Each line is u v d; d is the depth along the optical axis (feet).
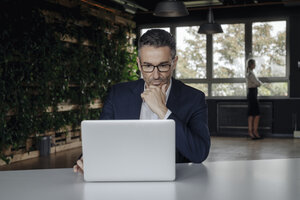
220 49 30.86
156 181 5.13
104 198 4.39
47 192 4.69
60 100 20.49
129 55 27.73
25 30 17.60
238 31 30.25
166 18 31.94
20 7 17.33
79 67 22.20
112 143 5.06
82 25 22.82
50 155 20.27
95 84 23.89
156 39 5.83
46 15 19.29
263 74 29.66
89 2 23.47
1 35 16.34
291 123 28.27
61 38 21.01
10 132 17.35
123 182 5.12
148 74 5.97
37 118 19.20
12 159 18.28
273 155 20.21
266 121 28.84
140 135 5.03
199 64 31.53
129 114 6.88
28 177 5.53
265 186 4.82
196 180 5.16
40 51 18.58
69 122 21.98
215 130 30.32
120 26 26.89
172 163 5.06
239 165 6.17
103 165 5.10
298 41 28.48
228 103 29.86
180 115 6.61
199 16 31.07
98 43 23.91
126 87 7.14
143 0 27.89
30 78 18.03
